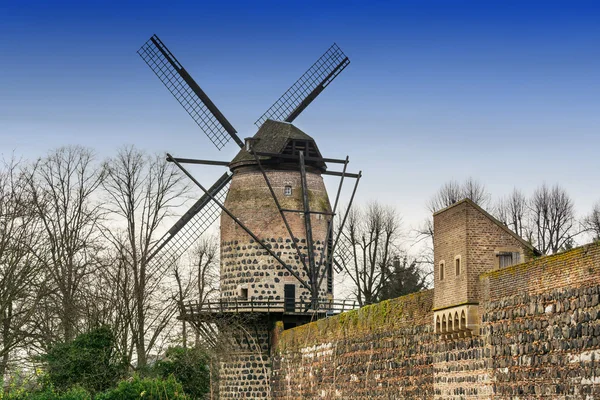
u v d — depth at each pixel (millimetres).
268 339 61406
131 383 52969
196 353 65562
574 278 29203
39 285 58125
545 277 30812
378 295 80500
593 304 28172
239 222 61719
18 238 58500
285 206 62562
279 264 61812
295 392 55812
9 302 56906
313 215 62812
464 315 35500
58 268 64938
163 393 52219
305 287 61844
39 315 62844
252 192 63031
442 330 37344
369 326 45469
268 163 63062
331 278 63719
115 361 61219
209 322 61250
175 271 72812
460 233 36219
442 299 37500
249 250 62344
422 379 39844
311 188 63375
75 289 63031
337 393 49062
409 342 41219
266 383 60906
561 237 72375
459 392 36469
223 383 62844
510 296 32938
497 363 33562
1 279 58531
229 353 61875
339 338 49156
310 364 53344
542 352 30766
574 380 28922
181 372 65625
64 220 69250
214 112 67688
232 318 60719
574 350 29000
